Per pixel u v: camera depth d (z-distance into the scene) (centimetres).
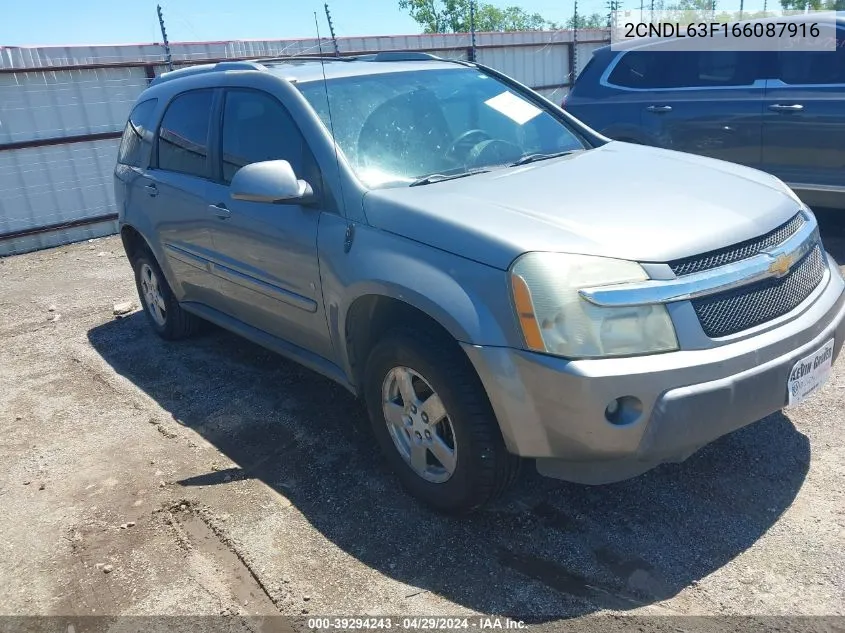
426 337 273
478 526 288
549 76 1480
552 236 251
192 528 302
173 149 451
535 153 370
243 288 390
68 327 588
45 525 313
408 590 257
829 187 577
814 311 271
